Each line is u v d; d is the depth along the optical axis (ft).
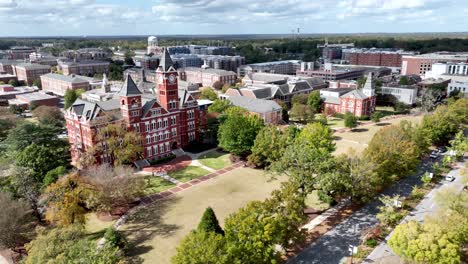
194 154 385.50
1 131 424.87
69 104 553.64
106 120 331.57
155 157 365.81
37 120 508.12
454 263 163.63
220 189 292.40
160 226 234.79
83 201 238.07
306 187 232.32
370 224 228.22
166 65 359.46
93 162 321.32
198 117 421.59
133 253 203.92
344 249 201.67
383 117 541.34
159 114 361.10
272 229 168.04
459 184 288.10
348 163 245.86
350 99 535.60
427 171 317.22
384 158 256.93
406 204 252.83
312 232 220.23
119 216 250.16
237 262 153.07
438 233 169.07
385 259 191.21
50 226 227.20
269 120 484.33
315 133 324.39
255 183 303.68
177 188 296.10
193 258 148.25
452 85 640.58
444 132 372.58
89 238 220.84
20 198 237.45
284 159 253.85
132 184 253.65
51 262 148.66
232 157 362.33
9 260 204.54
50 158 294.87
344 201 261.85
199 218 244.22
